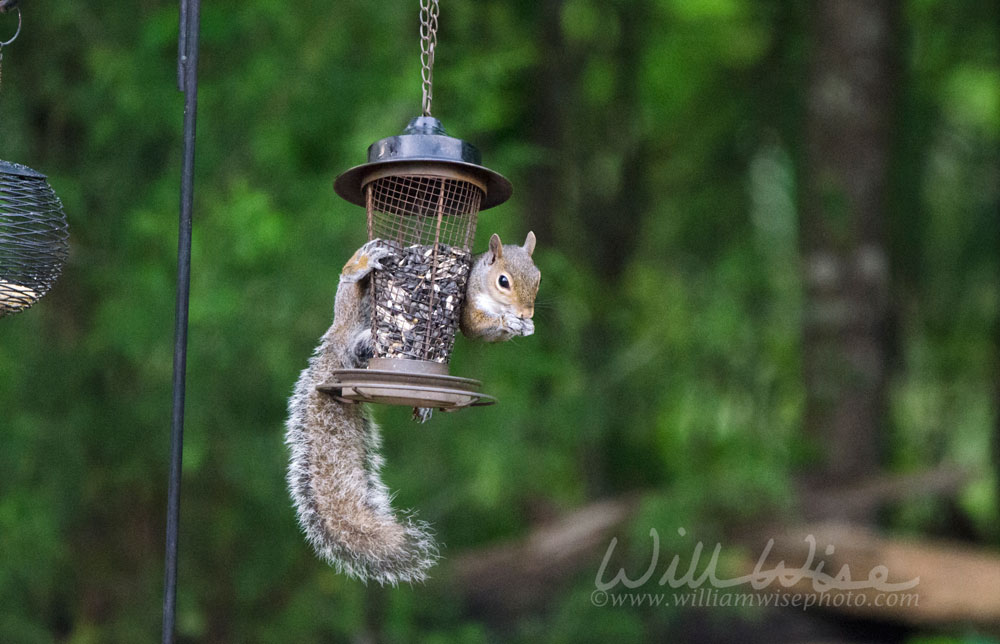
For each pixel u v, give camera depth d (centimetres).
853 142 1609
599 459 1727
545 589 1427
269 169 1231
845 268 1596
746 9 1889
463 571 1430
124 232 1245
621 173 1839
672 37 1962
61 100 1277
